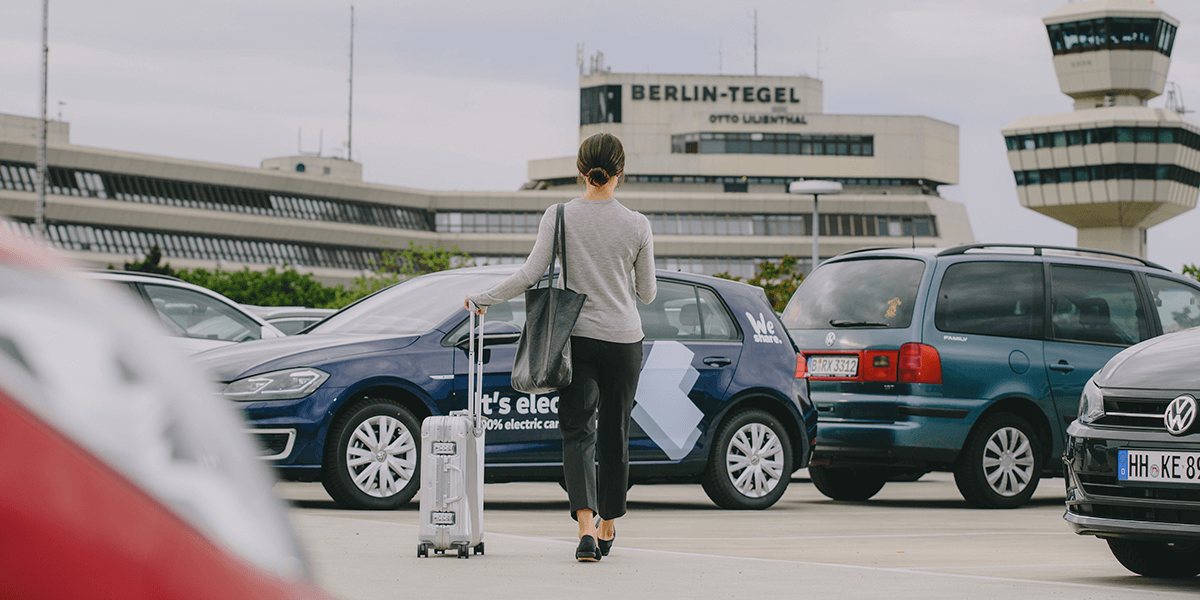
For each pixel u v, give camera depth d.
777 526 7.72
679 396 8.94
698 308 9.26
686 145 120.69
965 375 10.05
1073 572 5.65
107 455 0.56
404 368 8.20
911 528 7.80
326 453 7.96
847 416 10.26
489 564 5.16
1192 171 103.75
